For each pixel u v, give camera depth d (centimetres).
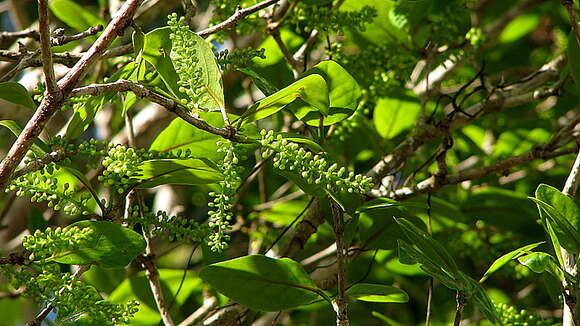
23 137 82
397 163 106
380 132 113
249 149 90
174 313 108
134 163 86
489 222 115
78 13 110
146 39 88
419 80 112
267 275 90
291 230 114
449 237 111
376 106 112
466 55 110
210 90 85
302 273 90
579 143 104
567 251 89
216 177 89
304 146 91
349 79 91
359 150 112
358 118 108
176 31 85
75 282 86
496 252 114
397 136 113
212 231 89
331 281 102
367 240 100
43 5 81
